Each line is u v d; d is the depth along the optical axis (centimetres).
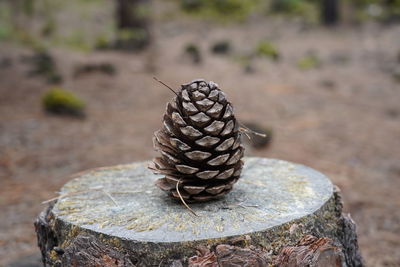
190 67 343
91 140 197
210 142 82
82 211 85
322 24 521
